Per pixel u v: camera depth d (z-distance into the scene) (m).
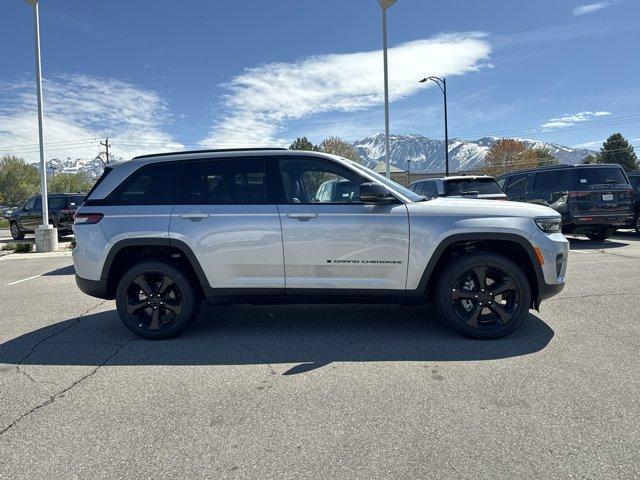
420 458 2.52
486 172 84.88
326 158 4.60
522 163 84.38
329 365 3.88
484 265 4.34
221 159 4.67
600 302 5.70
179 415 3.06
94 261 4.62
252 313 5.59
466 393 3.28
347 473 2.41
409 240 4.35
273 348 4.33
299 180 4.59
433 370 3.71
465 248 4.61
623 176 10.73
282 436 2.78
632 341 4.29
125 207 4.64
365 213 4.38
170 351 4.31
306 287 4.49
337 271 4.44
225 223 4.48
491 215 4.36
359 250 4.39
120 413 3.11
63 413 3.12
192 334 4.82
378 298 4.48
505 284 4.34
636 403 3.07
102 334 4.91
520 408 3.04
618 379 3.45
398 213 4.37
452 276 4.37
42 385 3.59
